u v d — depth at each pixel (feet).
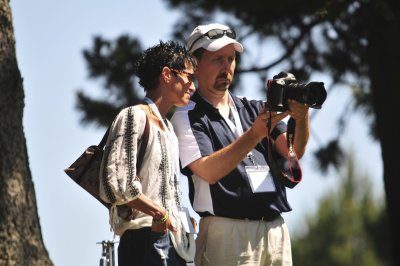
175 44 44.78
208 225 46.50
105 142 43.11
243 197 46.37
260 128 44.57
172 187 43.04
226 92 48.57
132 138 41.91
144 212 41.47
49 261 41.34
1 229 40.34
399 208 77.71
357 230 279.90
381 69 78.54
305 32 85.20
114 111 91.97
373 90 79.36
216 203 46.26
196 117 47.24
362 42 84.28
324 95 44.55
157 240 42.42
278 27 90.17
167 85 44.27
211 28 47.78
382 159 78.64
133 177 41.42
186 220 43.47
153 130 42.78
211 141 47.09
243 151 44.78
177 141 44.37
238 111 48.49
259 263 46.65
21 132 41.65
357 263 274.16
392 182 77.82
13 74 41.55
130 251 42.42
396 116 77.82
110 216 42.27
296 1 83.87
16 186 40.91
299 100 43.98
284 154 48.01
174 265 42.70
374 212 277.44
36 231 41.24
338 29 84.02
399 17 77.56
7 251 40.24
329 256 275.59
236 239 46.26
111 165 41.45
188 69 44.57
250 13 87.10
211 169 45.32
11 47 41.86
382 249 226.38
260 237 46.60
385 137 78.38
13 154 41.04
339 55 91.30
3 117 41.09
